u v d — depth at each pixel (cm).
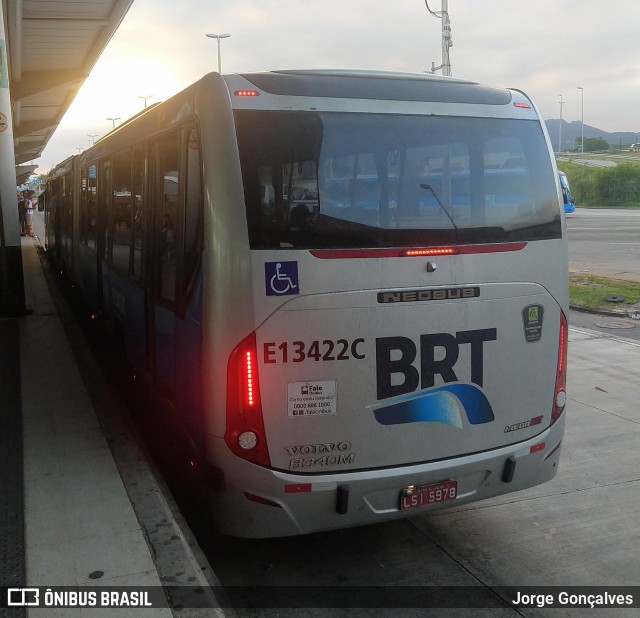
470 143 405
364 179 376
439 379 389
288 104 374
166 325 475
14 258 1002
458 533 463
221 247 357
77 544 381
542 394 426
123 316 682
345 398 370
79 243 1115
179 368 437
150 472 476
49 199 1883
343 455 373
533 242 415
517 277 409
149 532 395
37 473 472
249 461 360
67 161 1330
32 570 356
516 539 455
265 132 366
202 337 373
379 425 378
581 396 757
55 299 1188
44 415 588
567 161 7781
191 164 396
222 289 356
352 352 369
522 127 428
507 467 414
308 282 361
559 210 431
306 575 413
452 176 396
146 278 544
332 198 369
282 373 360
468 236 395
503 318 405
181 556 371
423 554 436
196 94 387
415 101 402
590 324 1139
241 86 371
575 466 572
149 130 516
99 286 860
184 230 416
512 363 411
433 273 384
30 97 2361
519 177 418
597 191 5703
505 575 412
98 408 606
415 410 385
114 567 360
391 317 375
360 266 369
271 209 359
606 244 2420
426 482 390
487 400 404
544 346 424
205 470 379
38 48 1816
